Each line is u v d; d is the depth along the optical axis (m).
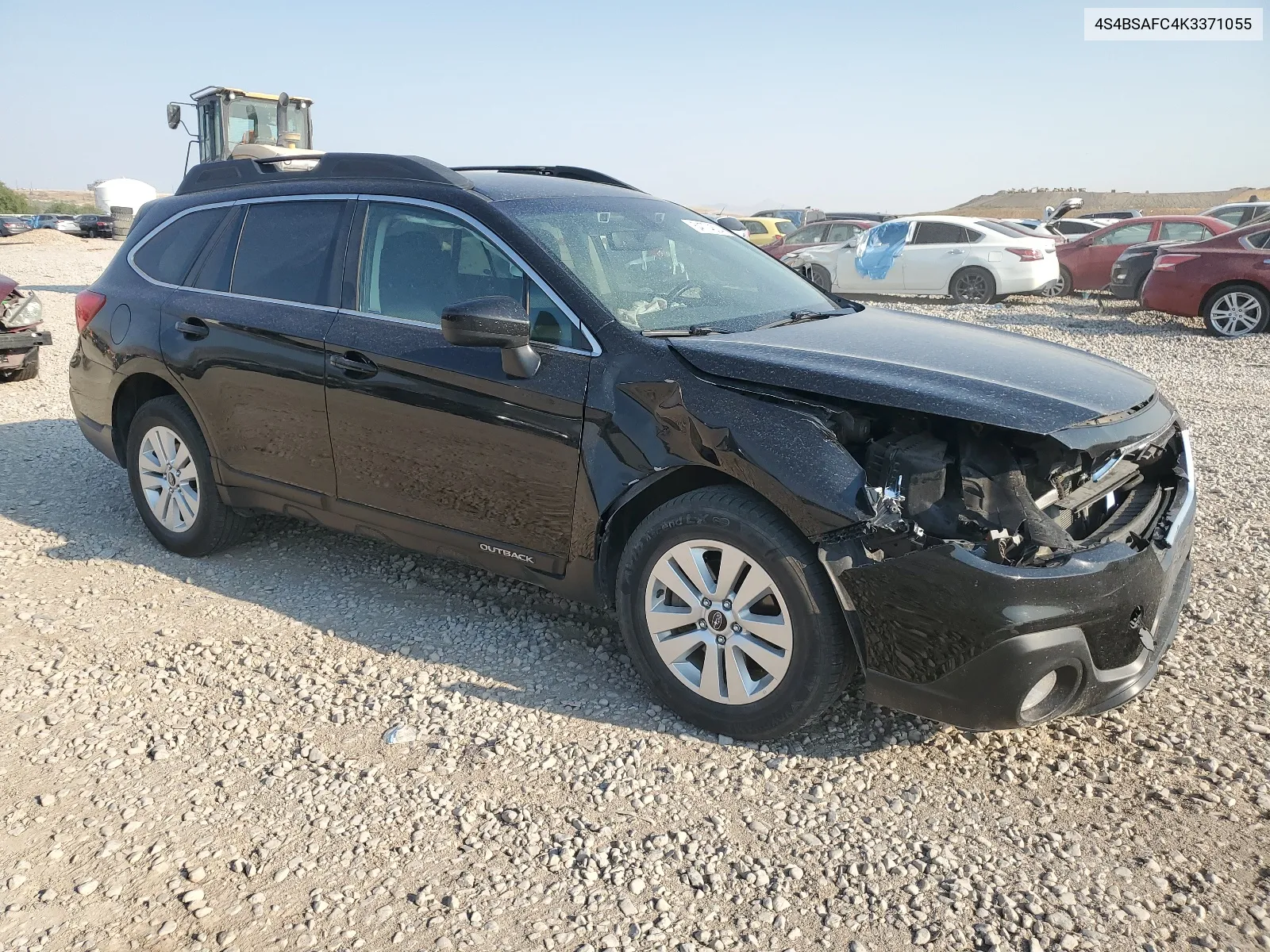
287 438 4.14
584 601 3.55
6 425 7.32
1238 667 3.66
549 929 2.40
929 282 17.64
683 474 3.18
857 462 2.92
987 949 2.34
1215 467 6.33
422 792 2.94
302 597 4.33
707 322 3.60
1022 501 2.80
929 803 2.90
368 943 2.35
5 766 3.04
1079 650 2.77
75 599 4.28
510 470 3.50
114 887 2.52
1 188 97.12
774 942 2.37
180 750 3.15
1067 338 12.76
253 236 4.41
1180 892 2.53
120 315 4.78
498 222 3.66
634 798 2.91
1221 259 12.74
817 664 2.96
